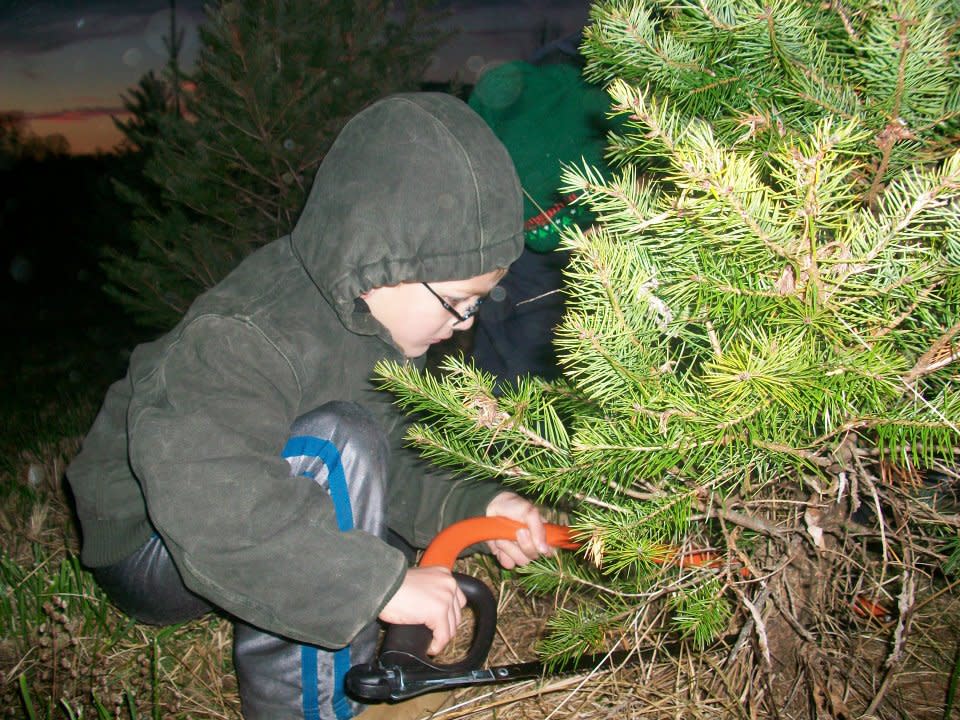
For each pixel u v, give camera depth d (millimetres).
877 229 874
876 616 1487
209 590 1305
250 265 1553
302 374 1464
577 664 1443
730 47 1122
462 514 1684
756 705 1324
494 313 2354
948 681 1444
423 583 1337
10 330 6789
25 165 10023
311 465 1444
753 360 835
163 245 3383
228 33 3168
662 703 1386
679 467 1175
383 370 1157
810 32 1132
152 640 1656
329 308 1511
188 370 1360
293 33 3279
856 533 1280
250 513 1281
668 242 950
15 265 8477
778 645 1397
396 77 3539
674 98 1226
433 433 1230
